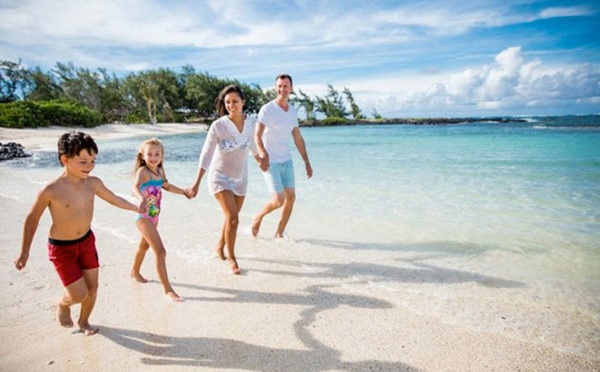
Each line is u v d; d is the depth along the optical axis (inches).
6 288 140.0
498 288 139.6
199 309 125.3
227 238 158.2
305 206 274.8
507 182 353.4
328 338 107.4
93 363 95.6
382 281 147.4
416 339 106.5
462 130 1695.4
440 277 150.4
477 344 103.8
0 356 98.3
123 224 227.5
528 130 1472.7
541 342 104.6
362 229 217.3
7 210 256.2
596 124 1892.2
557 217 232.4
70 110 1504.7
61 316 112.6
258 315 121.2
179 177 412.8
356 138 1236.5
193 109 2795.3
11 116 1256.8
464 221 229.5
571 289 137.6
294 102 2999.5
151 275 154.6
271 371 92.4
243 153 166.6
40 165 502.3
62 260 106.0
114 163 536.7
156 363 95.7
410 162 529.0
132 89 2418.8
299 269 160.7
